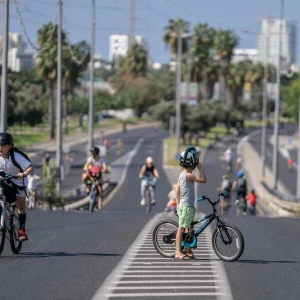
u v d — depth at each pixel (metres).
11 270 29.52
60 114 110.56
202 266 30.91
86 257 33.41
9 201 32.69
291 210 99.62
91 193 72.00
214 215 32.56
